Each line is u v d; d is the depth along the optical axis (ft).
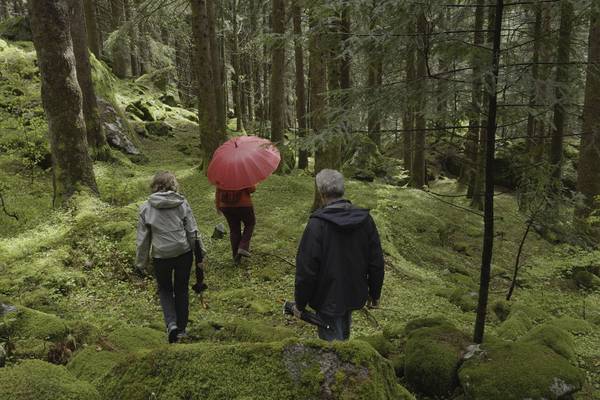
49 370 8.03
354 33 11.32
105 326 15.79
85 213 25.22
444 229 38.68
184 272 14.67
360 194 42.98
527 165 15.16
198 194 36.68
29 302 17.54
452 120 11.15
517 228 41.14
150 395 7.73
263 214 33.78
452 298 23.00
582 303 25.16
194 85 98.68
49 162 35.27
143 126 58.08
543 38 11.34
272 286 21.97
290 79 92.43
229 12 63.46
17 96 41.88
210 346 8.23
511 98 10.96
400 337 14.74
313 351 7.79
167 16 48.57
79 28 38.55
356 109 11.37
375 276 10.53
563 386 10.25
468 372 10.90
